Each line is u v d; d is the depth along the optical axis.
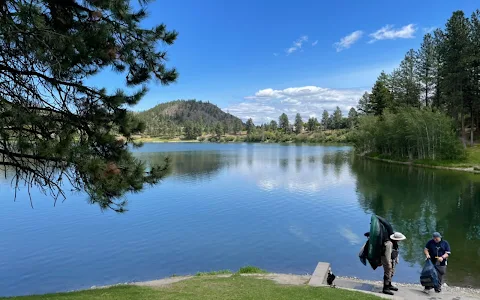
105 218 23.97
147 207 27.64
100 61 6.41
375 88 92.12
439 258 9.59
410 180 42.28
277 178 44.62
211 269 15.23
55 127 6.11
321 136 169.25
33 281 14.02
